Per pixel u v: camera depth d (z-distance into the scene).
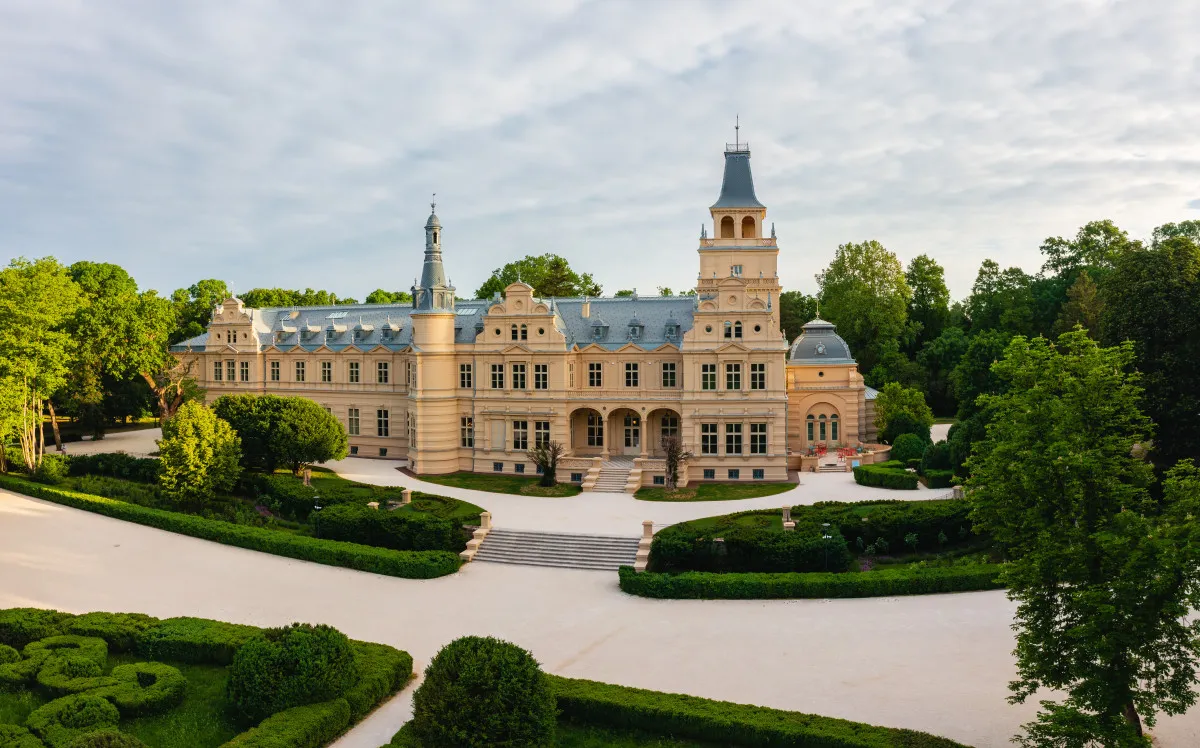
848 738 29.56
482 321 90.62
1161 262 61.06
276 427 78.25
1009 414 34.47
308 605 48.22
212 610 47.06
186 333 141.88
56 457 82.88
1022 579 29.98
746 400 80.12
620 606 48.06
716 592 49.06
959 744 29.17
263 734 30.17
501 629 44.16
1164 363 58.56
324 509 63.97
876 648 40.38
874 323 129.75
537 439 85.62
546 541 59.91
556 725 30.94
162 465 69.81
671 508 68.94
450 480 82.94
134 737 28.70
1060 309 123.00
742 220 99.81
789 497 72.12
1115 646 26.39
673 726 31.83
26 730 30.86
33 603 47.81
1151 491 58.62
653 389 83.44
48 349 82.75
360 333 100.19
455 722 28.45
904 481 73.94
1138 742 25.45
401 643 42.06
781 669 38.03
